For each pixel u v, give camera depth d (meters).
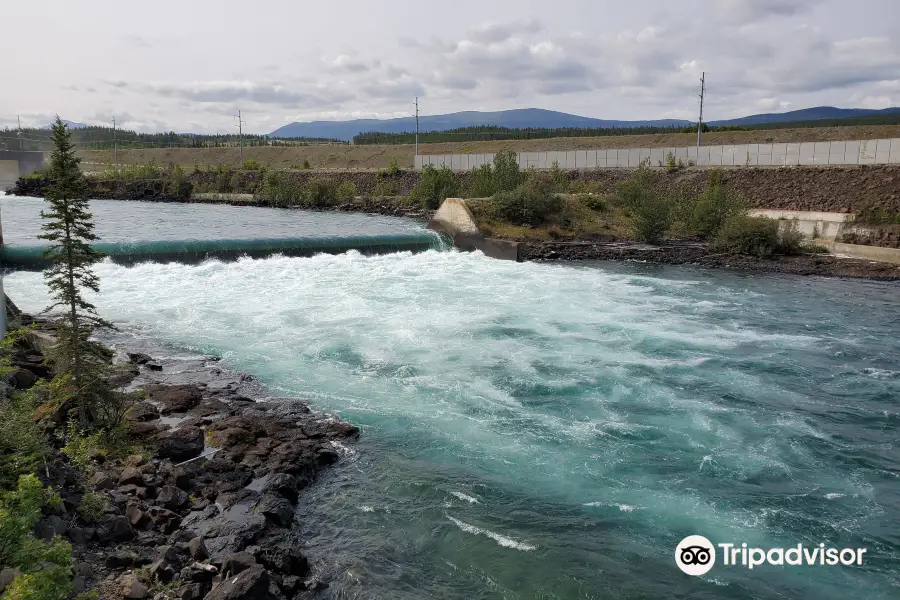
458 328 27.36
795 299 34.66
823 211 57.16
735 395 20.62
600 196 59.59
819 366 23.55
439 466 15.76
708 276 41.22
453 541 12.75
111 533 11.31
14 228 57.22
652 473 15.64
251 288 33.38
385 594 11.09
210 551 11.37
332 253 44.31
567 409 19.28
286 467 14.88
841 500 14.66
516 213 53.50
